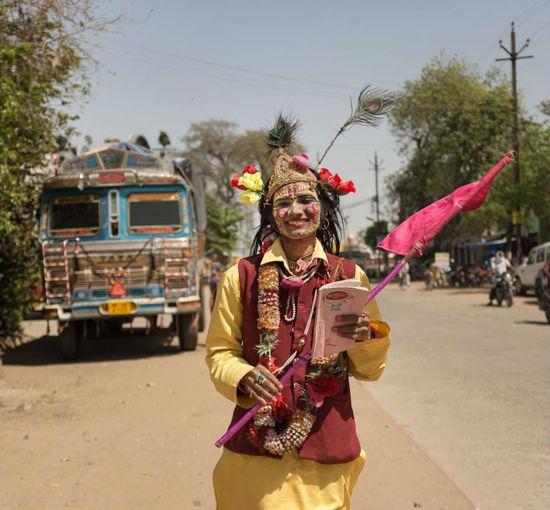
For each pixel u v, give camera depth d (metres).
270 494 2.85
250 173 3.24
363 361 2.97
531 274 27.05
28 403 8.38
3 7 10.29
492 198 36.91
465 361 10.77
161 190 12.41
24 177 12.42
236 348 3.07
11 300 13.11
